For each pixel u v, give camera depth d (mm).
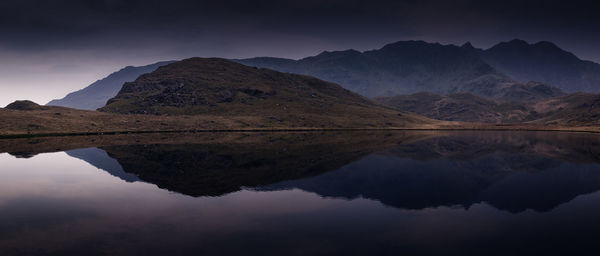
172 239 27953
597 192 48344
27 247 26250
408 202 41625
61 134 171250
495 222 33594
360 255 24844
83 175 60938
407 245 27078
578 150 111812
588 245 27109
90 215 35156
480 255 25062
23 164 74750
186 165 73250
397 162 79938
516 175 63562
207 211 36812
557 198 44375
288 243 27203
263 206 39062
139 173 62906
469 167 73438
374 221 33562
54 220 33438
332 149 109750
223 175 60969
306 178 58344
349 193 46625
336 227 31531
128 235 28938
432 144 133750
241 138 160875
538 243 27641
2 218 34156
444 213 36719
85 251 25344
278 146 119875
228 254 24766
